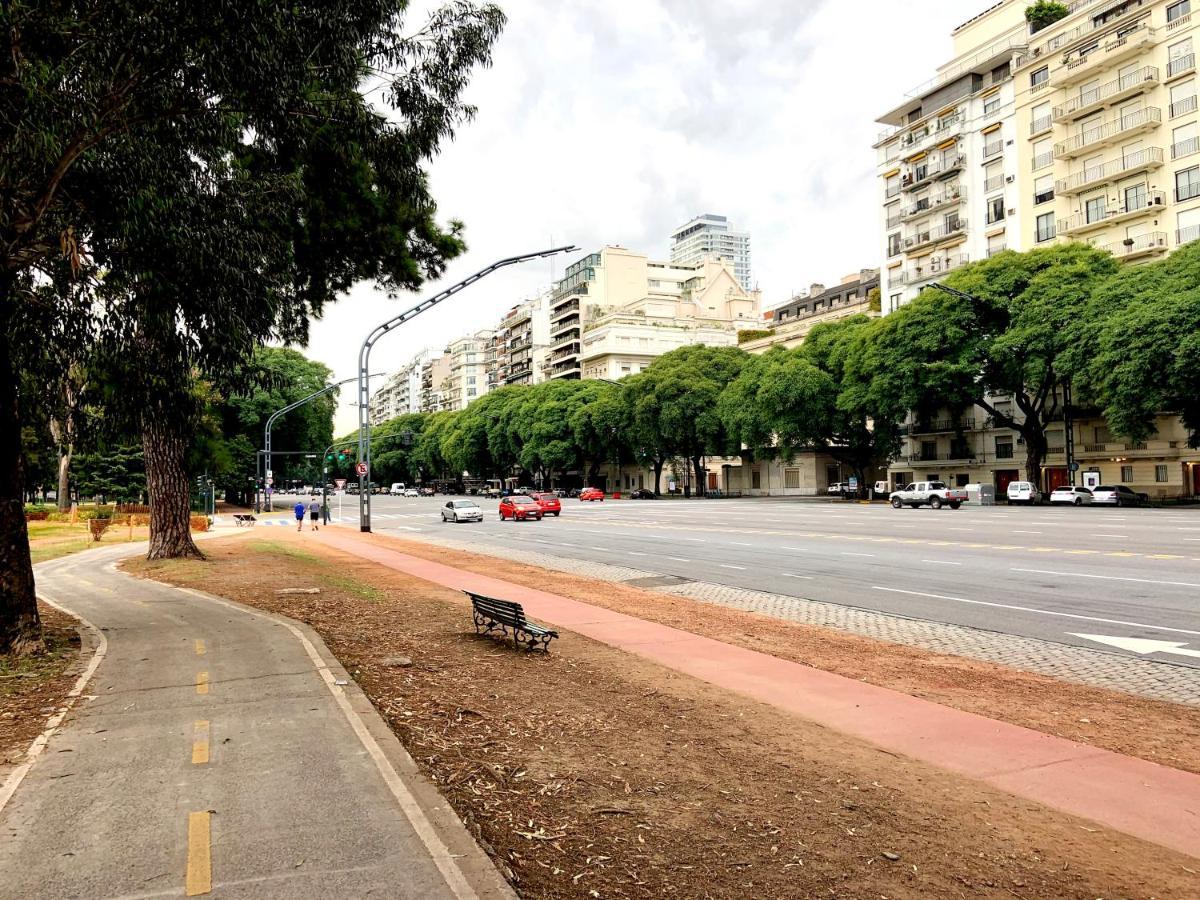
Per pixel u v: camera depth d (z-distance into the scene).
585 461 85.88
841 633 9.38
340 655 7.94
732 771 4.73
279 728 5.37
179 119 8.42
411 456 128.62
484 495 99.38
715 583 14.27
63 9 6.89
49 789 4.30
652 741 5.29
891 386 45.56
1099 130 47.66
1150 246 44.56
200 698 6.16
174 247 8.09
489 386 153.00
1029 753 5.08
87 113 7.07
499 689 6.67
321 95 10.22
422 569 17.06
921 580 13.60
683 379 63.25
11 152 6.73
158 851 3.54
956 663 7.78
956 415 55.88
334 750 4.91
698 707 6.14
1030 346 38.66
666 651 8.29
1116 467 46.06
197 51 7.34
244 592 12.76
